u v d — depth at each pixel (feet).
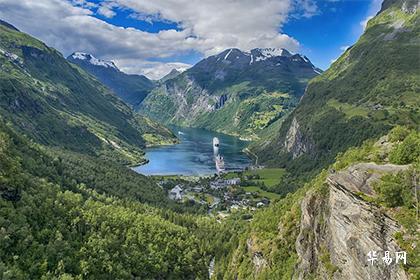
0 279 368.07
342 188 283.79
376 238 241.96
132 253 541.75
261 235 487.61
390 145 313.94
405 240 223.30
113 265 492.95
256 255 463.83
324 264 288.92
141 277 533.14
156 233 628.28
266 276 404.16
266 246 451.12
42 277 403.13
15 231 435.12
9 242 421.59
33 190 529.04
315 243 317.22
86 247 491.31
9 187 483.92
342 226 275.80
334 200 290.76
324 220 312.29
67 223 512.22
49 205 514.27
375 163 284.20
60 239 460.96
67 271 446.60
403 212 234.17
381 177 259.80
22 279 389.60
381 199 249.34
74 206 554.46
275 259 409.69
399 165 267.80
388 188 243.40
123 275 494.59
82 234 519.19
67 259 451.12
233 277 518.78
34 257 427.74
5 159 538.06
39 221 483.10
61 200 554.05
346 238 268.41
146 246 579.48
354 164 296.51
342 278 265.95
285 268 382.83
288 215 442.91
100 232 524.93
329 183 305.53
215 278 595.06
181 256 620.49
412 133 307.99
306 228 342.44
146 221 641.40
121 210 645.51
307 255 326.24
